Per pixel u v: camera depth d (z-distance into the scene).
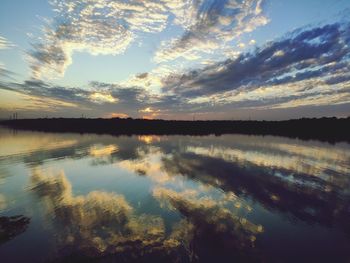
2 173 16.53
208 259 6.52
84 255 6.63
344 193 12.52
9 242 7.28
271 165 19.97
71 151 28.12
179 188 13.14
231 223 8.77
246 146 34.88
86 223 8.62
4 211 9.70
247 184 14.01
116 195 11.87
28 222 8.67
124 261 6.38
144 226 8.42
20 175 15.95
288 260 6.59
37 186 13.39
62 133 65.75
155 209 10.03
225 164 20.25
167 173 16.75
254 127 103.12
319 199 11.52
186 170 17.75
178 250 6.93
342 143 43.16
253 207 10.39
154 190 12.76
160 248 7.01
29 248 6.96
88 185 13.68
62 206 10.29
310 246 7.30
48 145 34.28
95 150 29.23
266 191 12.70
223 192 12.46
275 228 8.45
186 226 8.45
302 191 12.75
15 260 6.43
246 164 20.34
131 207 10.24
